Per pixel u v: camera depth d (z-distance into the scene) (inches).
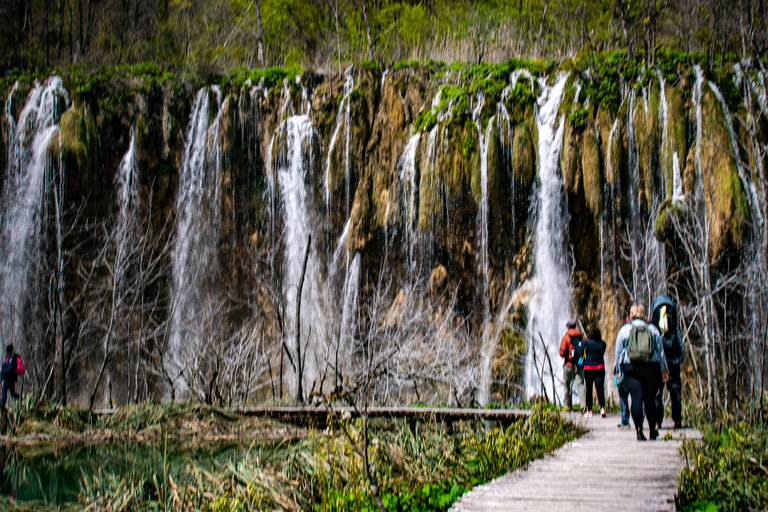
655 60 976.9
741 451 337.7
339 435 384.2
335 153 1093.8
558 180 993.5
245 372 768.3
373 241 1063.0
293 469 342.3
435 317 948.0
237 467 363.6
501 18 1315.2
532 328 974.4
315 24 1510.8
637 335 399.5
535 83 1037.8
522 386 960.9
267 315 1076.5
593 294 968.3
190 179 1131.3
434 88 1085.8
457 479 323.6
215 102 1147.3
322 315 1041.5
